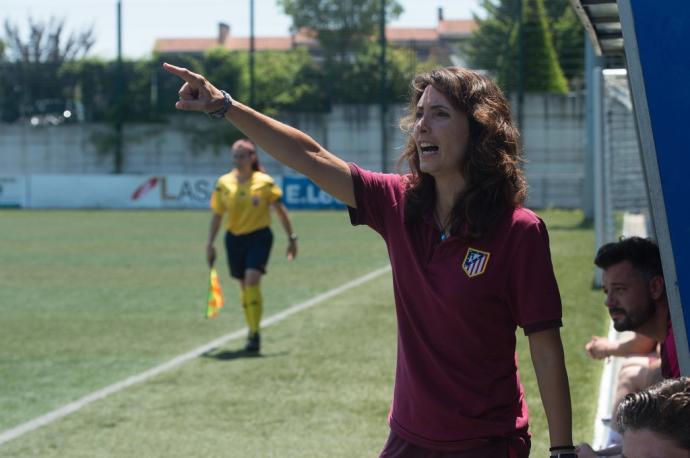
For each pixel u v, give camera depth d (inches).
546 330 126.7
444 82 127.2
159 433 270.8
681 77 116.7
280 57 1740.9
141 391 322.7
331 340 413.4
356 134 1658.5
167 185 1552.7
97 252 842.2
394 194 136.4
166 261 766.5
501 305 128.1
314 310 502.9
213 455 249.8
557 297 127.0
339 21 1695.4
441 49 1948.8
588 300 510.0
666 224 118.0
